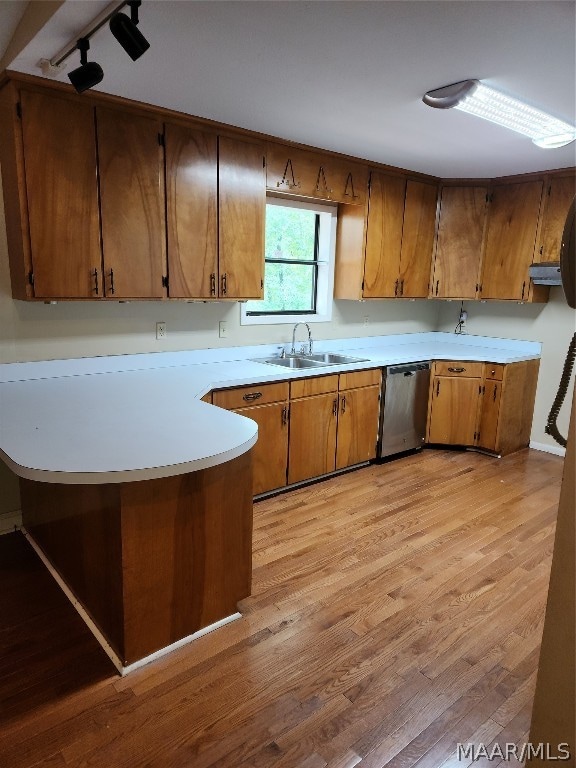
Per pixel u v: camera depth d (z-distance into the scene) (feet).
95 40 6.05
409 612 7.39
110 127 8.17
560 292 14.23
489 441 14.30
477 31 5.81
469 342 16.52
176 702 5.72
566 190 12.85
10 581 7.91
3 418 6.76
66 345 9.41
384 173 12.87
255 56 6.52
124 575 5.87
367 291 13.33
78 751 5.10
